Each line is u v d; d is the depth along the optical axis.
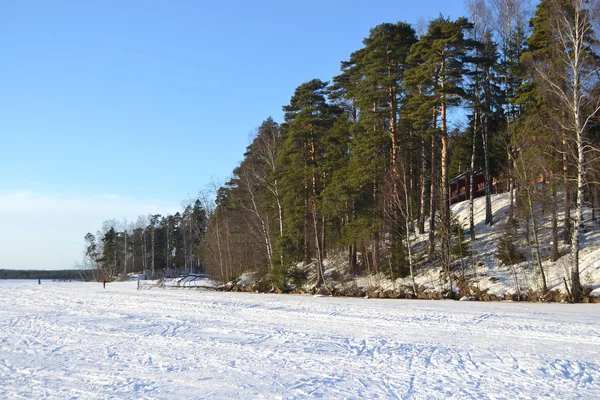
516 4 36.38
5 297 36.94
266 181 44.25
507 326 16.09
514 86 36.59
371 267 38.94
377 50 33.19
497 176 42.22
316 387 9.63
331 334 15.77
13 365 12.32
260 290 41.56
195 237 84.00
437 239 36.22
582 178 24.84
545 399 8.45
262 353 13.02
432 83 32.06
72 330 18.39
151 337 16.20
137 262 103.44
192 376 10.73
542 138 26.67
